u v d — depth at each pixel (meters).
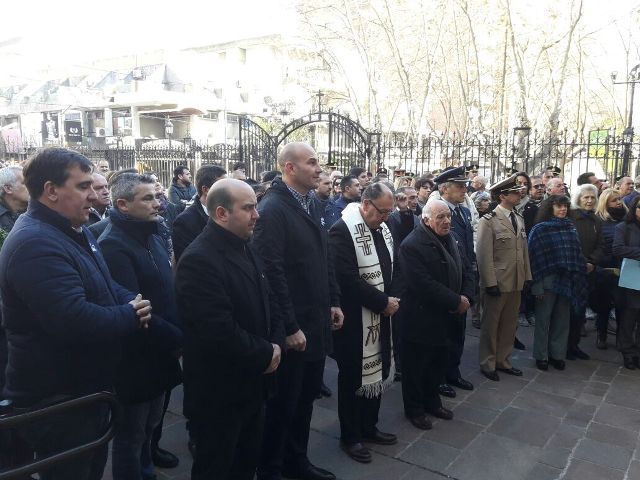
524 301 6.60
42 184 2.09
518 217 4.90
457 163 10.30
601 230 5.63
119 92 31.73
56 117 28.83
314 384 3.11
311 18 20.53
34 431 2.06
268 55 37.94
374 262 3.46
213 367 2.34
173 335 2.70
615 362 5.31
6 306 2.03
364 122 21.09
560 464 3.38
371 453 3.49
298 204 3.06
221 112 28.55
